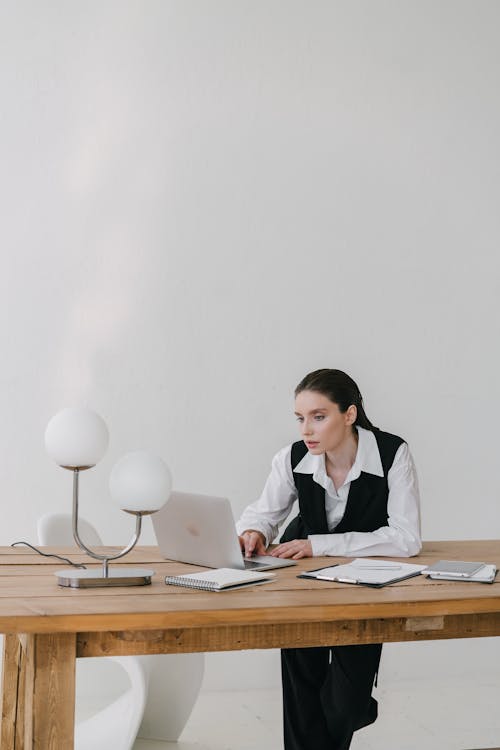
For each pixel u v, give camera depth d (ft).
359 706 7.65
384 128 13.08
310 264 12.74
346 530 8.29
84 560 7.30
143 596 5.77
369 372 12.93
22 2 11.89
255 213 12.56
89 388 11.96
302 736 7.97
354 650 7.56
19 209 11.80
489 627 6.37
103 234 12.06
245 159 12.55
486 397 13.38
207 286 12.37
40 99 11.91
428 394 13.14
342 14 12.98
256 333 12.53
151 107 12.25
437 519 13.11
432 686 12.52
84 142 12.03
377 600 5.75
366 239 12.96
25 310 11.78
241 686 12.28
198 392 12.30
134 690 8.25
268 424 12.54
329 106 12.88
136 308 12.14
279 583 6.37
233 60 12.54
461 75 13.42
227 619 5.39
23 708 7.47
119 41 12.18
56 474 11.82
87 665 11.48
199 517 6.84
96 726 8.71
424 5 13.32
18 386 11.74
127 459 6.14
